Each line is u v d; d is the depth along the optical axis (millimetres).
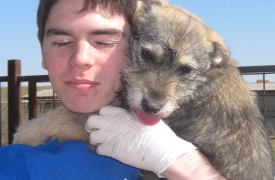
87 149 568
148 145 550
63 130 669
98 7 522
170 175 534
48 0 553
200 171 534
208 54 695
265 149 670
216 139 646
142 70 651
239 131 647
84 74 533
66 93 550
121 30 556
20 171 531
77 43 527
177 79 663
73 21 519
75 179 526
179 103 673
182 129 673
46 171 523
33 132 694
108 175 547
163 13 713
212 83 684
